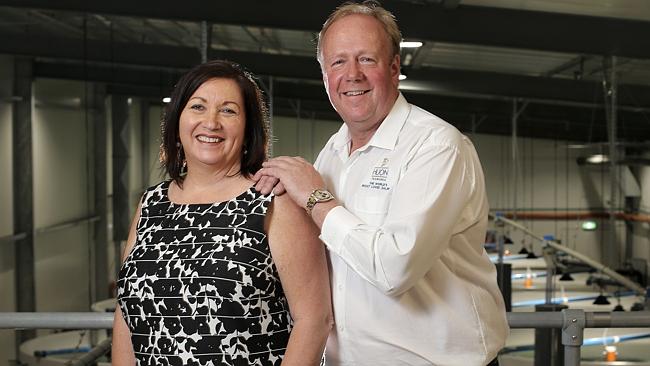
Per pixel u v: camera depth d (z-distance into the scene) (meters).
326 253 1.54
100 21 6.62
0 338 5.79
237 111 1.51
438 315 1.44
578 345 1.79
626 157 7.24
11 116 7.23
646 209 7.70
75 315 1.79
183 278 1.43
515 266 8.48
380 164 1.49
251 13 4.58
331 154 1.65
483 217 1.50
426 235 1.33
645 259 7.92
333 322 1.50
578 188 12.23
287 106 9.83
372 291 1.46
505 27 4.80
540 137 11.84
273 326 1.45
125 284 1.50
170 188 1.58
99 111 7.73
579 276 8.27
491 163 12.57
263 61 7.15
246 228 1.44
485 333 1.49
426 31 4.77
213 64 1.53
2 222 7.30
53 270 8.08
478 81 7.72
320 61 1.56
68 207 8.19
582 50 4.89
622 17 4.97
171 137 1.57
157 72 7.24
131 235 1.60
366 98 1.48
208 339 1.42
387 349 1.45
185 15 4.56
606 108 6.32
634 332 5.24
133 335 1.50
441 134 1.42
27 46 6.69
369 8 1.50
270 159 1.51
